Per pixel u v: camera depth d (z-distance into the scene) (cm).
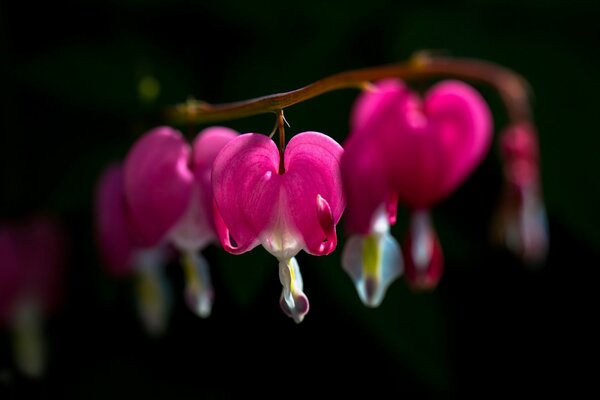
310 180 31
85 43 45
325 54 43
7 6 45
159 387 46
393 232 42
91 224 45
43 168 44
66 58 44
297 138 32
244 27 44
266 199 31
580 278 49
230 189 31
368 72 34
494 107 43
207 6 44
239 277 40
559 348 50
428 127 34
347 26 44
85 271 45
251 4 44
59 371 46
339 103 42
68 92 44
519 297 49
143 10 45
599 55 44
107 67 44
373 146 33
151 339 47
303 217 31
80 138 44
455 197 44
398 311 42
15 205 44
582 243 47
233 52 45
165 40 45
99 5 45
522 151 36
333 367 47
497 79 35
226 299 46
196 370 47
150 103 44
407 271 34
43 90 44
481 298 49
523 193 36
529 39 44
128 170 34
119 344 47
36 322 43
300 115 42
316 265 42
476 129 34
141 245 35
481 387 51
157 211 34
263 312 46
